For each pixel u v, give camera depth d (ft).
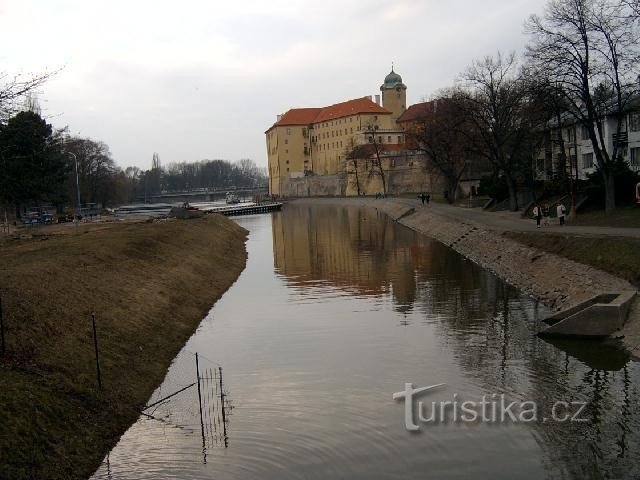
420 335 91.81
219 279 146.41
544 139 216.33
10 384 55.67
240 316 109.70
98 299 90.99
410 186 499.51
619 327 83.30
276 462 53.11
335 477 50.65
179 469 52.03
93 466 52.13
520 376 72.18
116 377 68.33
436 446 55.77
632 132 191.52
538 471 50.85
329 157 650.84
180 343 90.79
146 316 94.38
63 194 284.20
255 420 62.18
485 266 147.02
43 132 190.80
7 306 71.51
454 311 105.19
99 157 384.27
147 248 145.18
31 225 229.86
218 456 54.34
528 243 135.23
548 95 152.05
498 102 223.92
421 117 351.67
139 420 62.08
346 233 251.19
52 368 62.54
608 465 51.26
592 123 151.74
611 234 116.26
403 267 156.15
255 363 81.51
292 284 141.08
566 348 81.35
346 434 58.65
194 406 66.03
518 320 96.63
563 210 150.41
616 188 166.50
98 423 58.39
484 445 55.57
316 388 71.31
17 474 45.85
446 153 287.07
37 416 53.36
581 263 107.34
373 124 596.70
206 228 223.30
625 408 61.93
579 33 146.82
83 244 136.56
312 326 100.27
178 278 128.16
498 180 242.99
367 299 119.44
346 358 82.38
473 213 229.45
